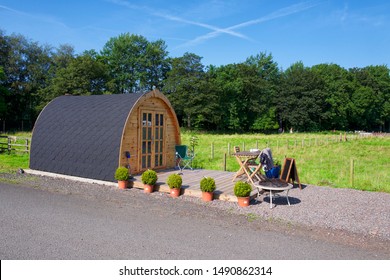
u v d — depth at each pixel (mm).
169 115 13148
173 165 13570
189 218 7031
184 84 49531
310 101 57312
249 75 55562
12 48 46312
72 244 5348
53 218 6742
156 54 57000
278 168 10953
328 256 5105
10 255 4863
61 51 52438
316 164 16828
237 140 34031
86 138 11172
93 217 6895
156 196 9078
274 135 47188
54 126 12281
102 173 10516
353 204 8602
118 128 10656
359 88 63719
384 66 69562
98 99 12875
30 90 46906
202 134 45719
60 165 11422
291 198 9172
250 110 55656
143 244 5430
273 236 5996
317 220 7078
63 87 43875
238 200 8203
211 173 12242
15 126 47531
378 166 16422
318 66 68188
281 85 60594
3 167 13430
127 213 7289
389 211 7930
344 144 30172
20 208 7414
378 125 71938
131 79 55875
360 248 5500
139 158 11500
